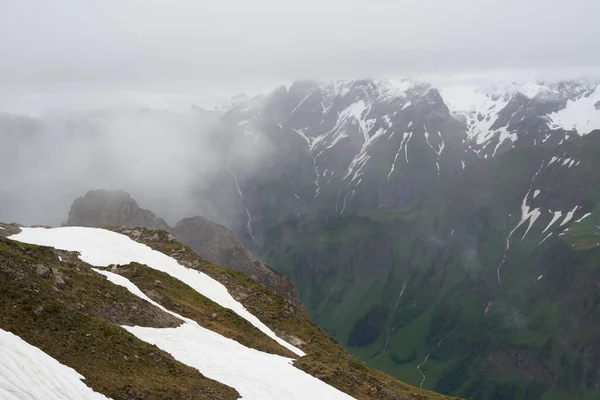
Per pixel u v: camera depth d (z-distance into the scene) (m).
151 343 58.84
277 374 62.88
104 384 44.50
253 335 84.69
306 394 60.16
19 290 49.75
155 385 48.22
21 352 40.81
